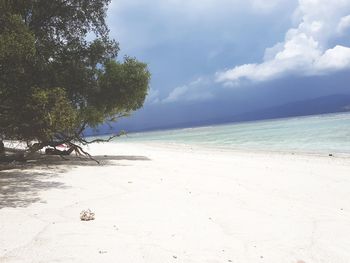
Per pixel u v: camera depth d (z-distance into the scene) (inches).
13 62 606.2
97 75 995.9
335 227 335.6
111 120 1103.6
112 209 393.4
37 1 809.5
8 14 612.1
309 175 657.6
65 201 429.7
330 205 425.7
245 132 2970.0
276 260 258.5
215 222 348.5
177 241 291.4
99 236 298.4
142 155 1227.2
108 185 548.1
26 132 741.9
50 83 815.7
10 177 621.3
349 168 735.7
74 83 896.9
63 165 828.0
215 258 259.0
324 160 898.7
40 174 661.3
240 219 360.5
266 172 708.7
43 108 669.9
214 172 713.0
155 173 693.3
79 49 913.5
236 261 255.3
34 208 392.2
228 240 297.3
